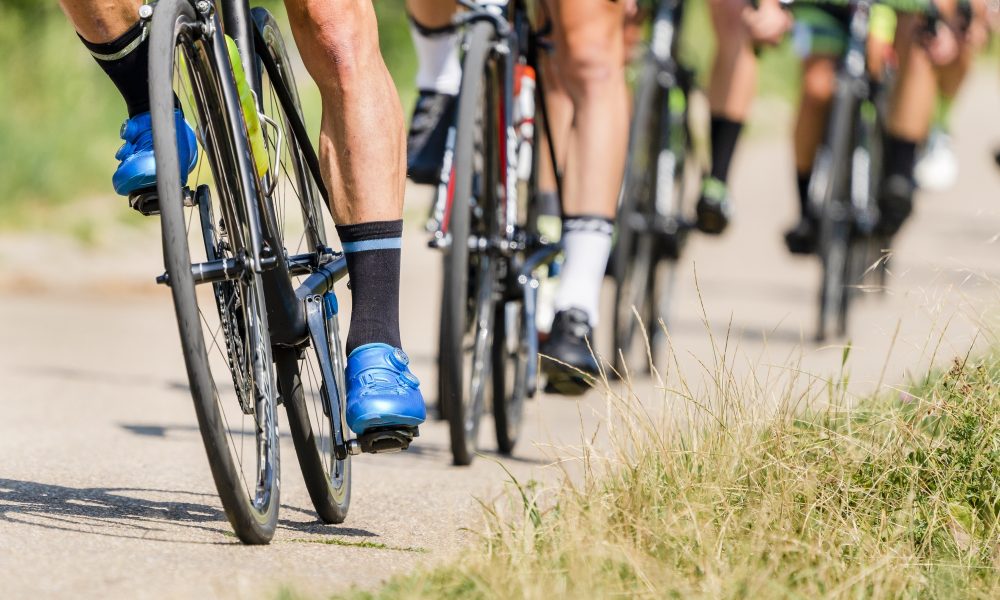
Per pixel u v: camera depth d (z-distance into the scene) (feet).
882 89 61.31
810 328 64.13
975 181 132.77
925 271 77.71
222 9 23.13
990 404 24.54
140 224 93.50
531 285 34.53
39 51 121.49
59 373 47.67
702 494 21.93
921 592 19.98
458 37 36.37
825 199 58.03
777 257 94.12
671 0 50.98
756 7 52.26
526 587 18.29
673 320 62.90
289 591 18.56
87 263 81.51
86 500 25.34
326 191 24.35
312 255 24.84
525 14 34.78
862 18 58.59
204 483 28.37
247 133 22.22
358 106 23.27
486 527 21.57
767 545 20.36
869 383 28.12
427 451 35.24
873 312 67.31
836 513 21.77
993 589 20.42
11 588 18.94
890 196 62.28
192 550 21.59
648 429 23.71
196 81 21.38
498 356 34.86
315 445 24.04
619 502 21.67
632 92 51.44
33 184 97.66
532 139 35.29
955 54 70.38
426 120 36.73
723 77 53.67
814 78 59.57
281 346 23.72
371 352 23.57
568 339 33.76
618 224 47.26
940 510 22.63
